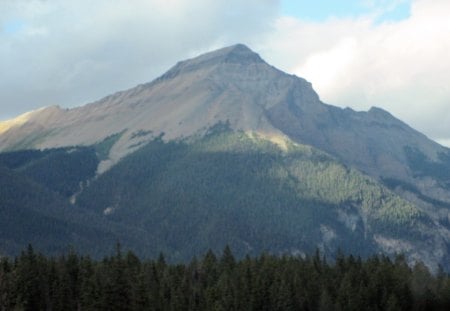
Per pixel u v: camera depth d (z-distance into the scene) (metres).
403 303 190.50
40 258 186.88
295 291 186.00
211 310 174.12
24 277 170.75
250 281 188.50
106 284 165.62
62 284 174.38
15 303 163.62
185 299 180.25
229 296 177.12
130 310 168.00
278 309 180.75
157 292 179.88
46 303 172.50
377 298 189.38
